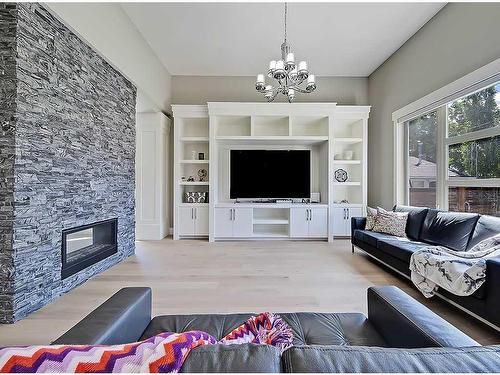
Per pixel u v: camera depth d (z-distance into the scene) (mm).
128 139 3727
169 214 5355
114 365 494
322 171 5199
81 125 2699
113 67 3262
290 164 5242
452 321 1991
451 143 3195
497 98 2635
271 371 501
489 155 2721
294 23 3604
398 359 504
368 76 5340
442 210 3197
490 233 2332
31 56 2080
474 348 545
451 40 3152
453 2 3107
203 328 1250
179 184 5023
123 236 3617
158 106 4699
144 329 1243
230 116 4953
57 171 2373
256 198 5215
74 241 2758
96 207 2980
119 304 1120
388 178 4621
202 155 5297
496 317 1661
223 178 5340
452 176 3197
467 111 2990
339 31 3785
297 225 4883
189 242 4734
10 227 1951
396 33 3840
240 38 3979
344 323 1291
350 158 5258
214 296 2438
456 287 1906
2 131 1948
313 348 547
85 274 2812
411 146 4094
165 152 5160
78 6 2496
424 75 3656
